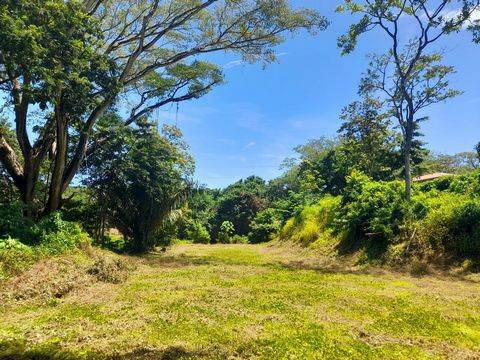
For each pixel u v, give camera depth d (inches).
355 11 666.2
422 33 647.8
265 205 1911.9
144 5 686.5
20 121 550.6
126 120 754.2
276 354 185.5
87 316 248.1
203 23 708.0
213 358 179.8
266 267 529.0
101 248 614.9
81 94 475.2
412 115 655.1
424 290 350.3
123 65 725.9
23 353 184.2
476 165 1862.7
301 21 682.2
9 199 619.2
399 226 549.6
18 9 418.6
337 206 752.3
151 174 749.9
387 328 229.3
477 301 303.0
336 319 246.8
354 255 597.6
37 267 339.6
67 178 609.3
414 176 1290.6
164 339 205.6
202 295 315.0
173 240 1076.5
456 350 193.2
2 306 261.6
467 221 476.4
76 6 477.1
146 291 330.6
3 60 413.4
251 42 725.3
